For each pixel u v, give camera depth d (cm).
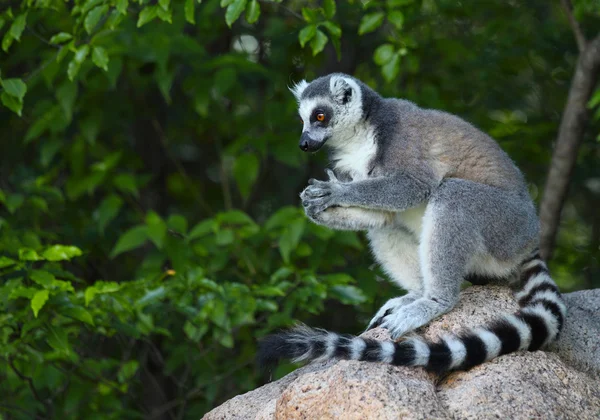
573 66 1612
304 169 1706
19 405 1216
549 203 1322
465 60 1556
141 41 1348
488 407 669
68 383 1252
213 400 1283
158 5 1088
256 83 1583
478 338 737
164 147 1756
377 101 1004
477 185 902
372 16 1218
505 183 929
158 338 1526
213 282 1145
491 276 922
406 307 837
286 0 1700
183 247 1260
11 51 1559
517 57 1534
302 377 689
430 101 1419
